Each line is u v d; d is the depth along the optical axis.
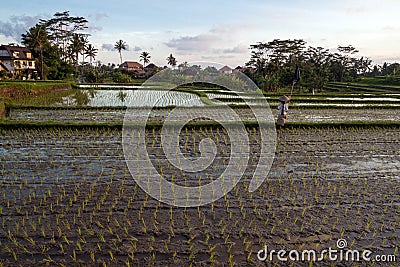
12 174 8.08
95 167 8.68
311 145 11.54
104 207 6.41
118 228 5.67
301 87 43.34
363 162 9.78
